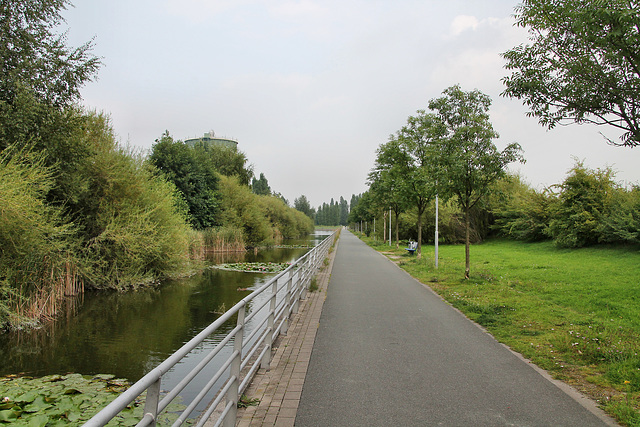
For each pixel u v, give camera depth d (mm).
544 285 12047
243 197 41656
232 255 31359
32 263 10734
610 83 5449
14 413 4309
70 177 13719
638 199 23375
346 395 4195
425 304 9562
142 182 16375
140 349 7688
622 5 4758
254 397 4117
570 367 5121
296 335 6652
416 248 27375
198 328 9258
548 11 5789
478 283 12789
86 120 14242
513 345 6109
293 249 40594
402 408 3889
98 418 1382
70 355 7332
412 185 22312
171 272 17297
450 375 4828
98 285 14859
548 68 6031
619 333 6566
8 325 9297
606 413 3818
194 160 35500
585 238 26406
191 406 2471
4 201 8992
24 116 11711
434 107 14141
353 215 99562
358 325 7422
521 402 4059
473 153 12781
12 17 12789
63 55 13648
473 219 39594
